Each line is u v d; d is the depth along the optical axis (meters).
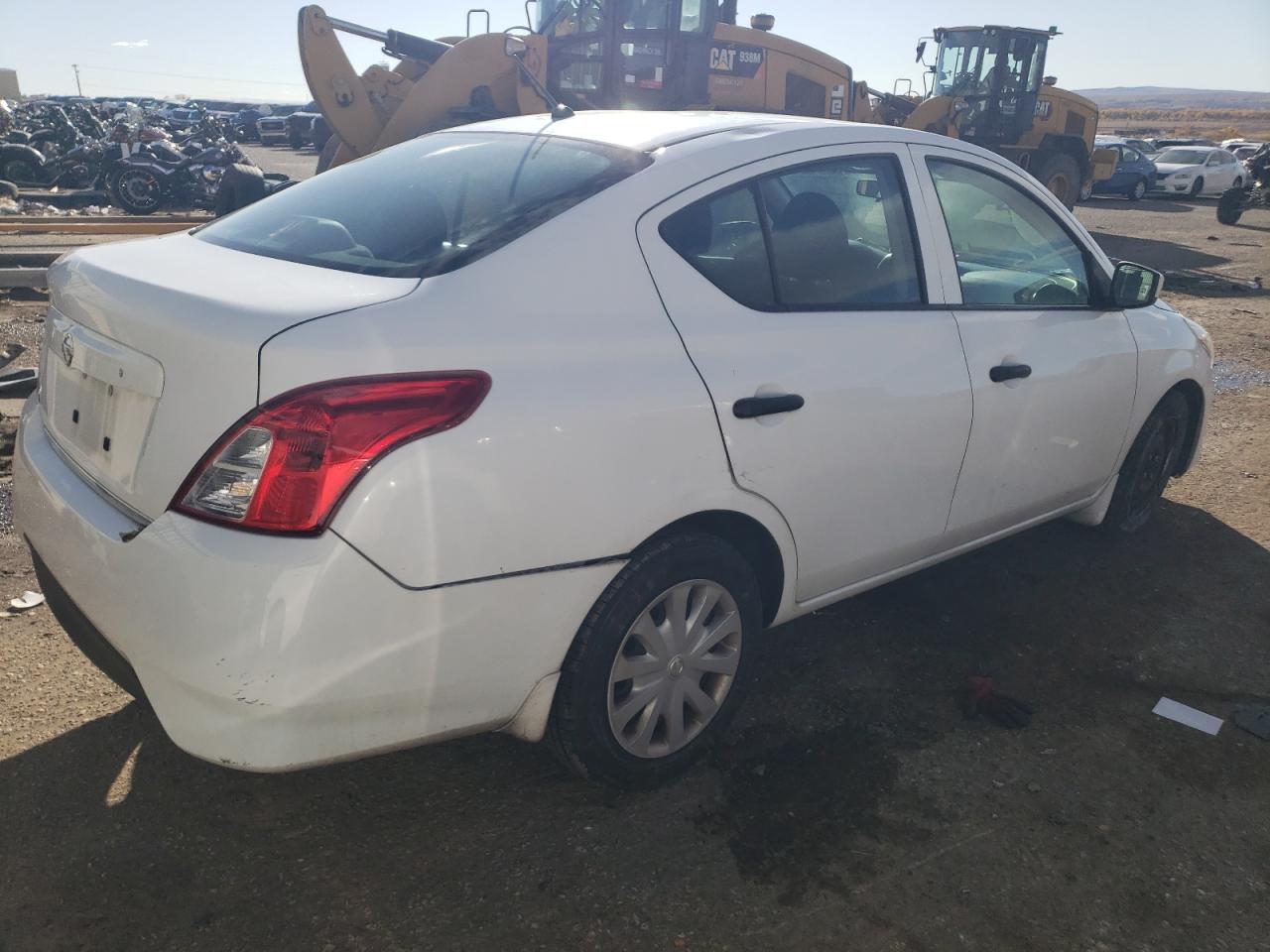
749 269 2.65
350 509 1.92
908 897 2.34
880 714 3.08
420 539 1.99
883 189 3.05
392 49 10.95
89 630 2.21
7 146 17.77
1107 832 2.59
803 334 2.69
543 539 2.16
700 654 2.63
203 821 2.49
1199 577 4.11
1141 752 2.94
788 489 2.64
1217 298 11.09
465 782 2.69
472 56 10.66
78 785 2.58
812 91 12.85
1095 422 3.73
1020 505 3.54
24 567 3.69
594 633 2.34
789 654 3.43
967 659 3.43
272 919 2.21
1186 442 4.57
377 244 2.45
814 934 2.23
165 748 2.75
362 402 1.93
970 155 3.36
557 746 2.47
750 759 2.83
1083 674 3.37
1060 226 3.65
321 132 23.62
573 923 2.23
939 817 2.62
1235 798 2.75
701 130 2.81
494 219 2.43
